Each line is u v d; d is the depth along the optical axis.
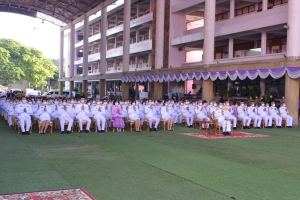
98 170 6.80
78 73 69.44
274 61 18.53
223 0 26.42
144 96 32.91
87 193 5.23
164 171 6.85
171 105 18.02
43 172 6.54
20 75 77.44
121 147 9.81
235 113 16.22
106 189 5.50
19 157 7.95
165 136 12.66
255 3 26.41
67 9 50.38
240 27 24.03
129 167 7.15
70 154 8.48
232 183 6.02
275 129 16.02
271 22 21.53
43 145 9.84
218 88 30.73
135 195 5.21
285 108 17.09
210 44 23.17
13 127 14.64
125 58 35.56
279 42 24.52
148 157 8.33
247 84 27.02
